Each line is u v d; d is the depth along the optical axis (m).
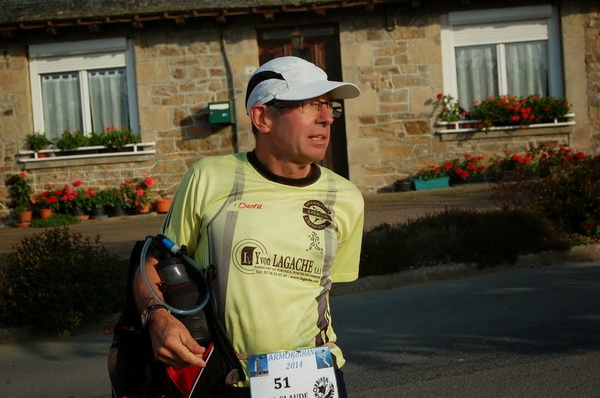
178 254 2.58
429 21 13.98
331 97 2.81
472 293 7.61
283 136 2.66
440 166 13.98
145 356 2.59
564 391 4.87
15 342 7.06
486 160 14.05
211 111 13.70
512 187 9.63
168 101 14.04
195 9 13.37
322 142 2.70
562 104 13.97
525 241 8.66
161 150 14.09
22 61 14.07
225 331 2.54
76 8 13.68
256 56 13.93
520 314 6.75
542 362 5.46
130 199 13.81
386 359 5.78
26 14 13.61
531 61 14.34
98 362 6.28
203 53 13.95
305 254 2.62
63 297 7.08
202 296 2.54
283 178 2.70
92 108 14.36
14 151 14.12
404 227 9.06
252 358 2.53
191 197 2.67
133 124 14.28
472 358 5.66
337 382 2.68
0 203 14.09
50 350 6.73
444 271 8.30
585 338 5.95
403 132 14.06
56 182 14.07
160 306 2.47
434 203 12.07
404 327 6.61
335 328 6.72
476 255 8.46
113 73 14.30
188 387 2.49
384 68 13.99
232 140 14.05
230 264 2.56
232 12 13.38
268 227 2.60
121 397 2.57
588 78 14.09
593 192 9.15
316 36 14.10
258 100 2.69
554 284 7.73
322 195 2.73
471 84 14.42
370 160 14.06
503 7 14.09
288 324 2.57
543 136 14.12
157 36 13.97
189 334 2.41
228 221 2.60
